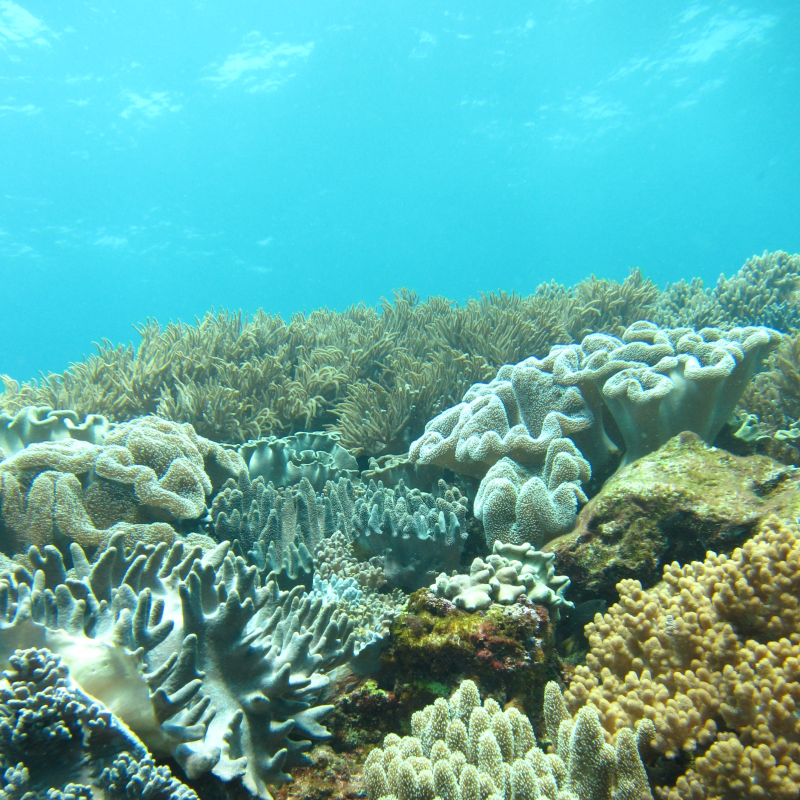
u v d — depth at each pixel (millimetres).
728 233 110750
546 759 1839
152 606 1994
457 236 102125
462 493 4480
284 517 3818
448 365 6945
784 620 2148
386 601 3141
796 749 1790
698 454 3318
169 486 3338
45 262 67688
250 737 1982
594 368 4000
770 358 5484
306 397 6910
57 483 2941
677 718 2031
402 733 2555
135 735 1701
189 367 7195
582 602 3225
